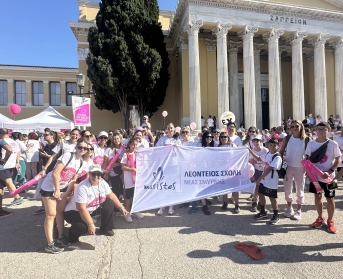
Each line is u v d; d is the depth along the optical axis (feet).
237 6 60.90
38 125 40.14
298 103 64.64
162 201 18.76
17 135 30.91
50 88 82.89
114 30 59.16
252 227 16.79
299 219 18.06
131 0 61.57
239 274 11.18
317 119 61.98
